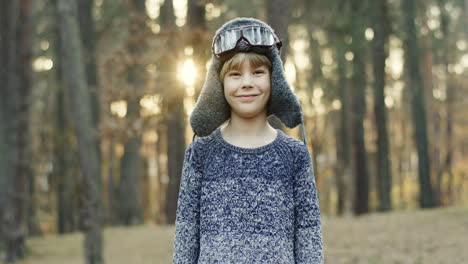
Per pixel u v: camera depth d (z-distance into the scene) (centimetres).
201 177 227
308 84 1955
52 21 1775
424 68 2439
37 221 2097
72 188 1973
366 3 1555
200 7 705
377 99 1711
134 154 2005
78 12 1509
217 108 231
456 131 3031
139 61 818
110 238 1384
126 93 816
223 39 224
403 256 831
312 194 226
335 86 1998
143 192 2866
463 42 2394
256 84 223
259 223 215
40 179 2483
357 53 1756
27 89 1172
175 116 856
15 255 1193
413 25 1733
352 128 1864
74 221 2119
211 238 217
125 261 1027
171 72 779
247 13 1333
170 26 748
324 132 2514
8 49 1453
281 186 221
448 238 947
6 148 1412
